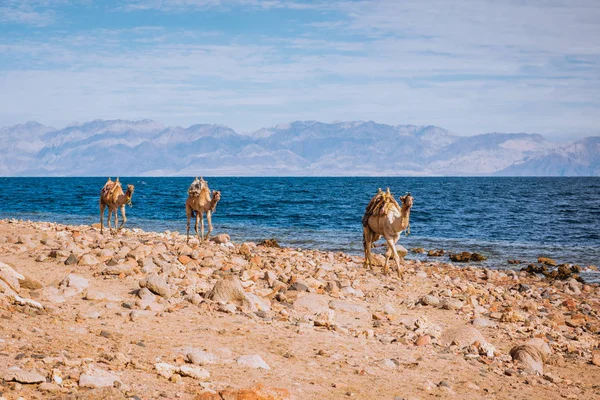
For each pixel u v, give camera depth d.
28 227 29.02
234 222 47.78
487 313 15.34
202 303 12.20
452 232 42.78
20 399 6.09
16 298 10.50
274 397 6.54
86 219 47.50
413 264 25.55
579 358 11.96
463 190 128.88
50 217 49.59
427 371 9.53
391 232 19.50
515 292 19.75
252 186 160.00
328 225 46.19
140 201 76.25
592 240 38.31
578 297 20.03
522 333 13.38
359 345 10.59
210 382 7.54
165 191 116.88
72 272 14.37
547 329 14.16
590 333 14.64
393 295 16.42
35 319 9.82
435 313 14.56
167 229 39.59
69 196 90.75
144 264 15.77
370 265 21.09
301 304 13.11
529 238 39.22
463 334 11.83
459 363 10.29
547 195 101.81
